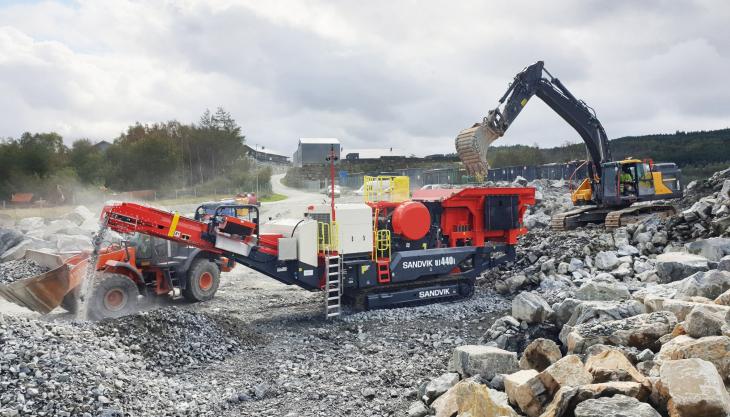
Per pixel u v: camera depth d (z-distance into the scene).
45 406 5.68
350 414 6.44
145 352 8.28
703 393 4.33
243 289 15.45
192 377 7.85
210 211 14.60
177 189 57.31
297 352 9.11
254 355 8.99
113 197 50.66
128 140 66.56
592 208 18.58
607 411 4.45
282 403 6.83
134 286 11.43
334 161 12.02
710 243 11.57
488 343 8.70
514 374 5.90
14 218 33.47
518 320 8.98
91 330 8.16
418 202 13.13
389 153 83.38
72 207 43.41
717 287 7.80
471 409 5.31
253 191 56.56
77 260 11.66
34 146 53.91
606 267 12.75
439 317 11.54
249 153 96.75
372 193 13.72
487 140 16.05
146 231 10.94
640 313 7.68
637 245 13.80
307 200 44.47
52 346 6.86
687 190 19.20
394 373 7.75
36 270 13.54
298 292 14.88
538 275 13.30
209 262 13.73
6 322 7.08
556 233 16.84
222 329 9.48
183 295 13.66
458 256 13.24
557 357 6.52
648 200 17.95
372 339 9.93
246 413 6.54
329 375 7.88
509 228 13.96
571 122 17.92
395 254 12.61
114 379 6.61
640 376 5.25
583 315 7.90
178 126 72.06
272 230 13.27
